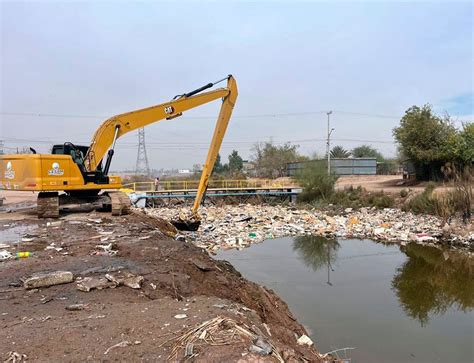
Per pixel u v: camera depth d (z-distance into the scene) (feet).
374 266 55.62
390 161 244.83
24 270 24.95
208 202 118.93
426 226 77.46
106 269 25.52
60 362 13.69
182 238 45.27
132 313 18.28
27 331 16.20
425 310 38.58
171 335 15.62
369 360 27.99
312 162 138.31
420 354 28.91
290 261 57.67
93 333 15.94
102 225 41.52
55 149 48.96
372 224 82.99
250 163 255.91
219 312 18.51
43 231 37.68
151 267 26.78
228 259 58.29
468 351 29.63
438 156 118.42
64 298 20.79
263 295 33.76
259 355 13.91
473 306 39.83
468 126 116.37
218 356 13.70
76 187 46.96
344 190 117.39
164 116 53.01
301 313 36.81
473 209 73.97
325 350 29.27
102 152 50.78
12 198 98.22
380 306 39.37
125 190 108.27
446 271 53.31
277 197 123.34
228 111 56.65
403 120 130.21
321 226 82.79
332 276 50.06
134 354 14.16
